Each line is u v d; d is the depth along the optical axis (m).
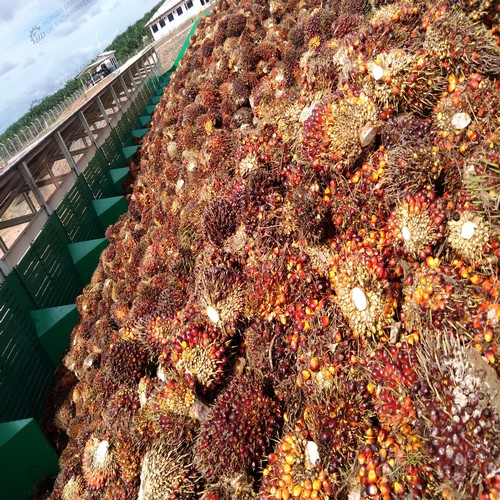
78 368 9.34
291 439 3.72
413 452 2.91
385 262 4.20
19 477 7.52
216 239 6.32
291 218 5.28
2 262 10.62
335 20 8.05
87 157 18.56
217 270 5.51
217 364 4.97
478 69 4.38
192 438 4.68
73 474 6.21
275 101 8.49
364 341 3.94
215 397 4.97
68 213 15.09
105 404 6.50
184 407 4.81
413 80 4.62
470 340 3.16
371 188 4.60
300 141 5.61
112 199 17.28
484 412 2.64
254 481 4.06
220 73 13.06
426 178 4.29
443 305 3.46
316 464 3.45
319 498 3.29
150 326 6.50
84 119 19.39
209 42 17.42
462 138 4.17
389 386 3.33
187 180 10.16
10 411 8.95
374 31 5.50
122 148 23.47
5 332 9.74
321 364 3.99
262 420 4.25
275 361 4.68
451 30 4.50
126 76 31.41
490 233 3.60
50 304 12.08
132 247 11.48
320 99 6.05
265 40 11.97
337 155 4.96
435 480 2.77
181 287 6.78
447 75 4.57
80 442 6.85
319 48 7.69
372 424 3.41
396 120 4.73
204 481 4.30
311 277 4.76
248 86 10.64
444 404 2.86
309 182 5.14
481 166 3.87
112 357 6.50
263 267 5.14
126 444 5.29
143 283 8.53
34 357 10.38
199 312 5.45
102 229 17.23
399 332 3.74
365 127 4.82
